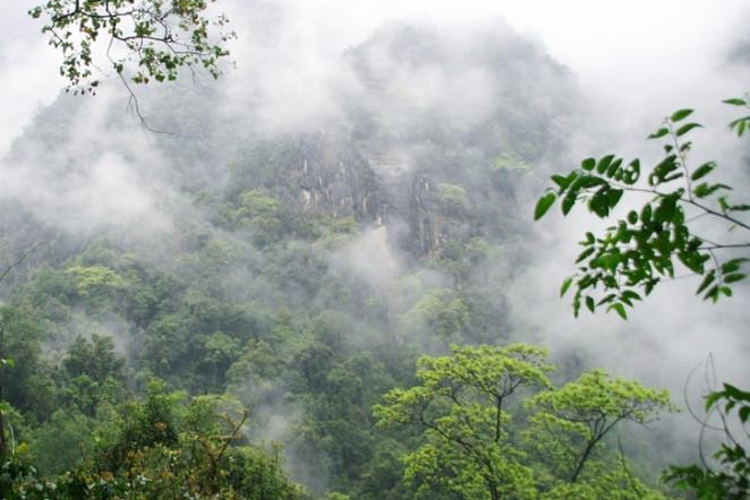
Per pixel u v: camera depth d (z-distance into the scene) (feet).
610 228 10.39
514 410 121.49
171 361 191.31
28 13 19.95
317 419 161.68
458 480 51.01
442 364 53.06
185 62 22.04
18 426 78.02
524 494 45.44
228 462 43.80
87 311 199.93
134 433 46.39
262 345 196.34
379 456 136.67
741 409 9.08
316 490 133.28
